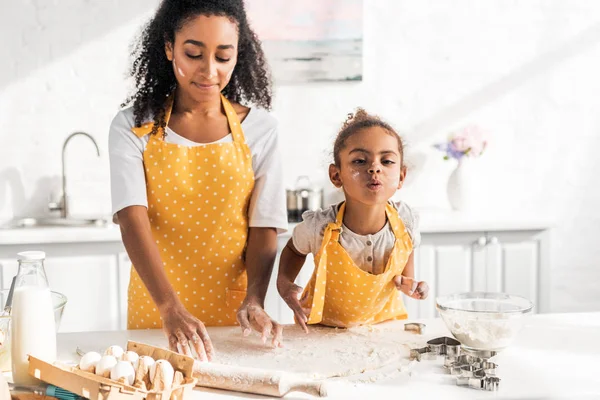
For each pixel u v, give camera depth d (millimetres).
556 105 3986
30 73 3508
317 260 1750
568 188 4031
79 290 3113
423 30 3824
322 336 1671
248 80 1878
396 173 1699
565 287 4078
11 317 1338
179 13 1662
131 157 1750
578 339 1626
